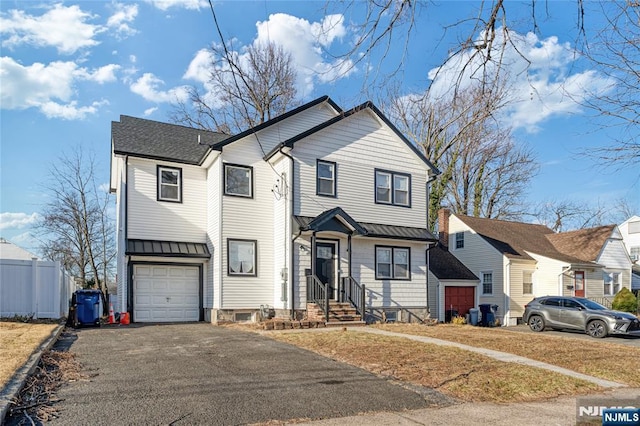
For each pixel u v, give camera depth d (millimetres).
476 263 27547
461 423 6270
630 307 26438
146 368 8453
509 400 7699
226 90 26875
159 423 5691
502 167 34562
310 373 8555
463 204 35688
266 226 18031
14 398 5984
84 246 35000
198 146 20141
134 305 17172
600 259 27922
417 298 19812
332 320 15969
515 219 38812
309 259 17344
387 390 7750
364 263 18734
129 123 20312
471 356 10656
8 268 14180
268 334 13148
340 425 5973
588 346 13367
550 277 26000
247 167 17984
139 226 17469
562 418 6680
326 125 17953
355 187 18828
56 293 15094
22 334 10945
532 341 13750
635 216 41562
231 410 6312
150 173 17969
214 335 12906
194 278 18375
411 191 20375
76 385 7176
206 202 18891
